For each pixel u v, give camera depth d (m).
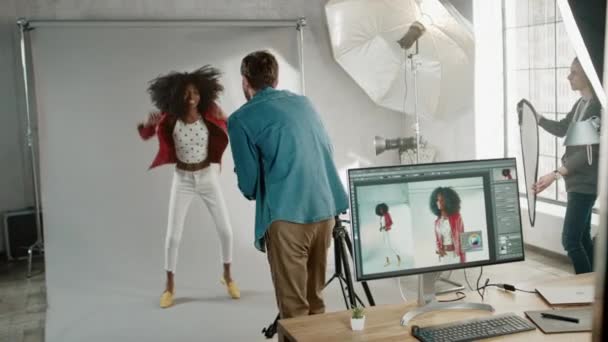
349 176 1.84
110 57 3.90
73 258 3.87
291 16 4.44
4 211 5.56
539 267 4.58
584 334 1.69
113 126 3.92
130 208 3.96
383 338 1.73
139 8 4.09
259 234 2.88
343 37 4.43
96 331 3.66
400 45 4.31
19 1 3.91
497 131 5.15
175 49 4.01
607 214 0.37
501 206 1.97
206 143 4.07
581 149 3.76
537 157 4.06
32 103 5.46
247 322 3.74
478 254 1.95
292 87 4.34
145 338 3.56
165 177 4.01
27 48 5.32
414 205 1.89
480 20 5.07
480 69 5.08
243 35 4.17
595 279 0.39
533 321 1.78
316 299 3.04
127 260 3.95
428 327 1.75
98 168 3.90
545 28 4.83
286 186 2.77
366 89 4.60
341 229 3.28
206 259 4.08
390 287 4.22
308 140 2.83
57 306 3.81
